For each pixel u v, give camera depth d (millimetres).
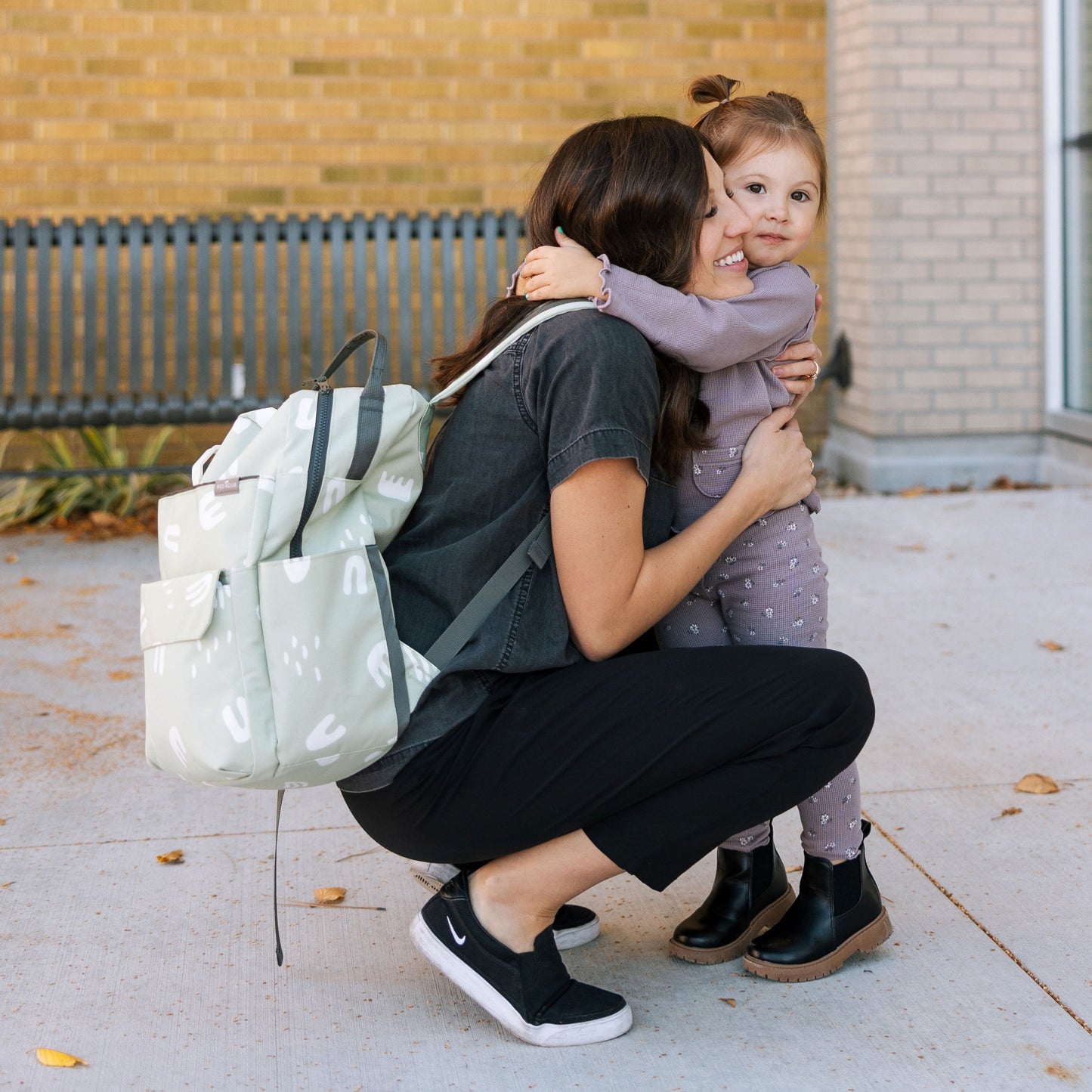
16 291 5961
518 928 1987
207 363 6109
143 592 1884
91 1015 2131
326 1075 1958
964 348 6535
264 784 1825
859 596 4609
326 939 2385
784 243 2199
